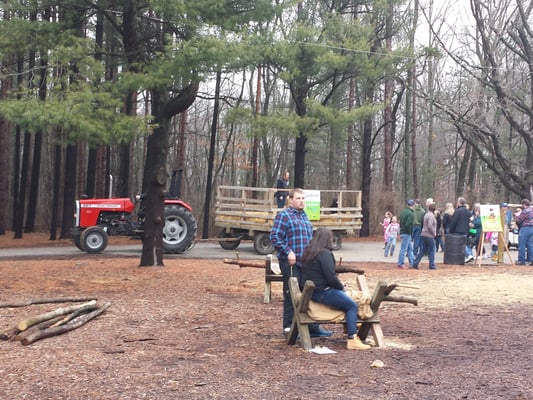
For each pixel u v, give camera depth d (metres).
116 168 40.06
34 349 7.28
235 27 14.75
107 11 15.04
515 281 14.55
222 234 23.77
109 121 13.27
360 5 29.30
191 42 13.38
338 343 7.94
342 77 28.97
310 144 42.38
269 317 9.59
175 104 15.09
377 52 27.80
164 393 5.57
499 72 28.66
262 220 21.89
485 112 28.39
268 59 23.80
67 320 8.70
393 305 11.09
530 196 28.02
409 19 30.75
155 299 10.98
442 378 6.23
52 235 27.91
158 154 15.48
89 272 14.47
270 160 41.09
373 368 6.60
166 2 13.40
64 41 13.66
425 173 42.22
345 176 45.72
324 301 7.52
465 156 40.41
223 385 5.86
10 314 9.41
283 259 8.09
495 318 9.90
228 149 44.31
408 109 40.91
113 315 9.47
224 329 8.65
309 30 24.58
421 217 18.30
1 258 19.06
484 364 6.87
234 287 12.65
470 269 17.64
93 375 6.14
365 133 33.38
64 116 12.27
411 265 18.23
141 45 15.16
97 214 21.47
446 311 10.53
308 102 25.31
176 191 22.19
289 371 6.43
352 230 23.77
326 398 5.49
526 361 7.04
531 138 28.56
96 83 13.88
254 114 24.00
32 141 38.75
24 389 5.65
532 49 30.53
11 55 15.21
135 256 20.03
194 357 6.98
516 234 25.73
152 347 7.46
